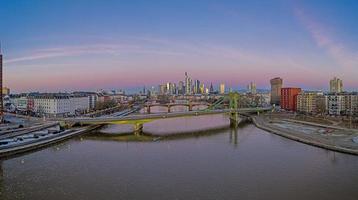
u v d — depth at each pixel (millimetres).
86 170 142250
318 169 143375
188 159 163000
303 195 111250
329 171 140000
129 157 168625
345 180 127250
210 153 178250
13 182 125312
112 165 151375
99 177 131750
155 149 192000
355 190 116000
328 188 118125
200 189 117062
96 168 145875
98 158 166250
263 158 164750
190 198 108250
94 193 113125
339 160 160125
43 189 117250
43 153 179125
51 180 127750
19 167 147500
